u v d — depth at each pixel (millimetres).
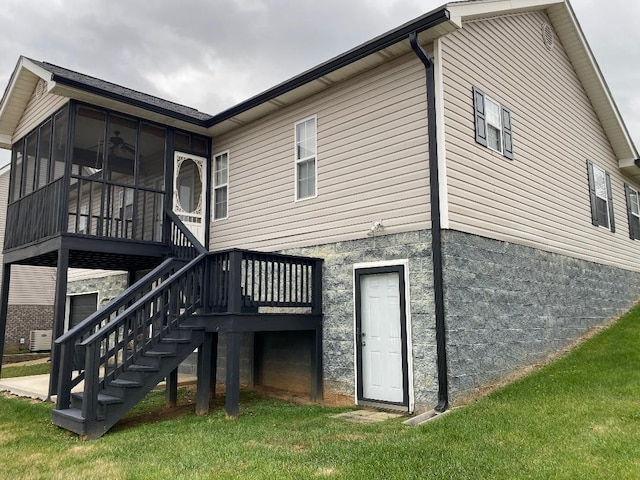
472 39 7270
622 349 7922
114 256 8906
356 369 6840
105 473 3914
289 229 8266
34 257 8938
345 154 7512
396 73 6953
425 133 6465
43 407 6730
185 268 6426
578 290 9297
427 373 6016
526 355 7340
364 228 7035
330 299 7340
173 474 3824
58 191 8133
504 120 7777
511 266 7340
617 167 12336
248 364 8766
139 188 8984
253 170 9234
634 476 3486
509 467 3734
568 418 4988
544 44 9562
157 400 7273
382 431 5059
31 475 3957
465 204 6520
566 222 9312
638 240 12867
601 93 10953
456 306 6125
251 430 5285
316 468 3895
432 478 3578
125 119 8953
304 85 7887
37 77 9266
